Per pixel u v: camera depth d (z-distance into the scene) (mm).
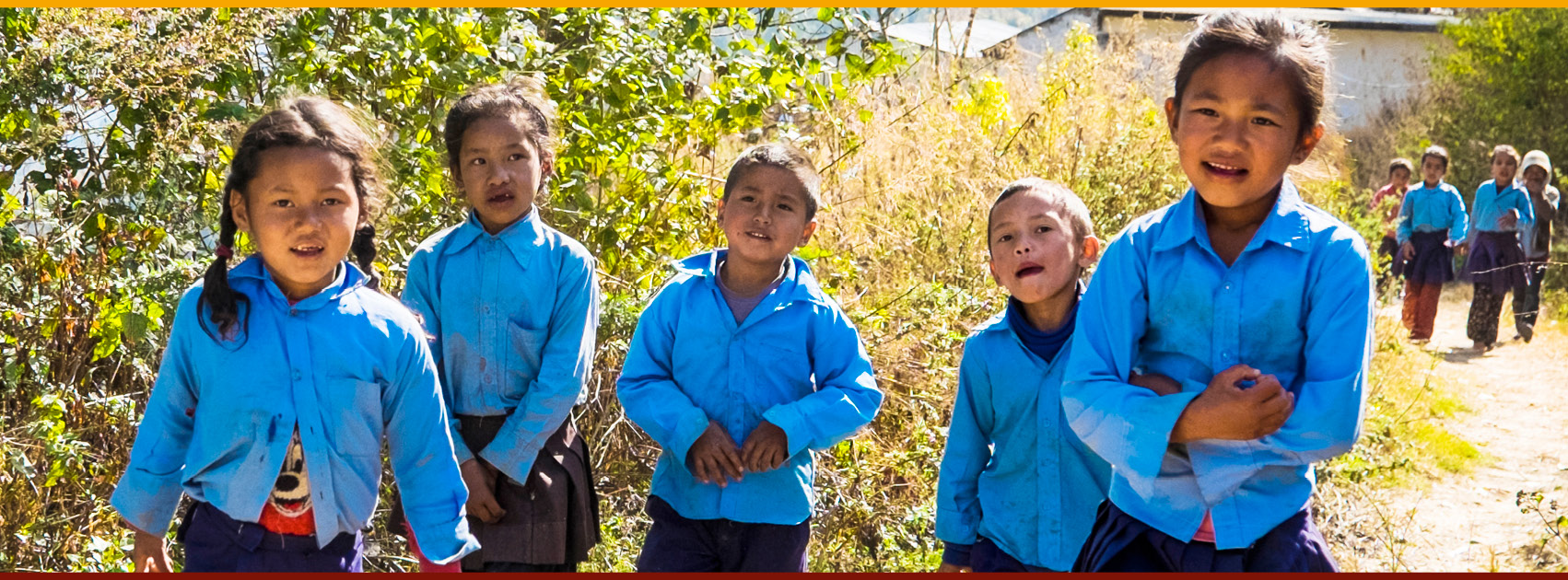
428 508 2684
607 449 4648
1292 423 2285
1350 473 5547
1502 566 4750
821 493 4688
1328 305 2336
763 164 3350
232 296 2518
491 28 4746
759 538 3303
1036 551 3133
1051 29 14555
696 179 5172
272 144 2490
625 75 4863
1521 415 7266
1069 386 2500
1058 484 3107
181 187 4195
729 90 5125
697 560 3303
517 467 3357
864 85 6359
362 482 2594
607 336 4570
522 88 3654
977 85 7758
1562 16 16891
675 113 5117
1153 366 2496
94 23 4016
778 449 3199
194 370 2545
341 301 2600
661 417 3275
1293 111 2330
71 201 4215
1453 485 5836
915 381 5238
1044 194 3117
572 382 3426
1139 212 7633
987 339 3232
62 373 4066
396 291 4539
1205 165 2359
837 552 4449
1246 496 2359
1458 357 9297
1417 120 17906
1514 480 5957
